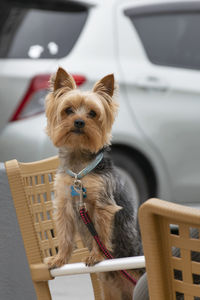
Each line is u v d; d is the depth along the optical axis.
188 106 12.00
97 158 5.57
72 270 4.49
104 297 6.16
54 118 5.89
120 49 11.70
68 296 7.95
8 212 5.17
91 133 5.67
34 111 11.04
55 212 5.39
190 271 3.13
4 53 11.27
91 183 5.40
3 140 11.05
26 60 11.20
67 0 11.59
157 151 11.88
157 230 3.15
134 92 11.71
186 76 12.07
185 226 3.08
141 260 4.36
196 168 12.11
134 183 11.97
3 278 5.32
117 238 5.92
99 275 5.94
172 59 12.15
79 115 5.67
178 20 12.27
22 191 4.57
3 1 11.66
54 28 11.47
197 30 12.34
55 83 5.88
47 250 5.30
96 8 11.70
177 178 12.09
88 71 11.25
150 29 12.07
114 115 6.07
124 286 6.22
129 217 6.07
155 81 11.83
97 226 5.45
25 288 5.34
